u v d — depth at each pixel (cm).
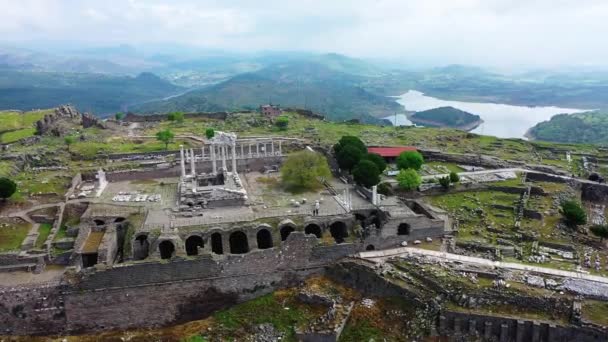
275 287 8762
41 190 10800
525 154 16075
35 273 8062
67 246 8694
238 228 9075
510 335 7162
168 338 7744
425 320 7444
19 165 12488
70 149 14238
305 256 8794
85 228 9088
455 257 8612
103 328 8019
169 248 9012
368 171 10988
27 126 17938
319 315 7969
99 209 9900
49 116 17988
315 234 9662
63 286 7694
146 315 8181
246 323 8012
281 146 15100
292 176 11381
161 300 8194
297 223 9400
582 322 6875
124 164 12900
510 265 8269
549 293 7444
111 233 8962
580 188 12525
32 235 9025
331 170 12769
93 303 7869
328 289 8500
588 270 8162
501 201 11181
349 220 9669
